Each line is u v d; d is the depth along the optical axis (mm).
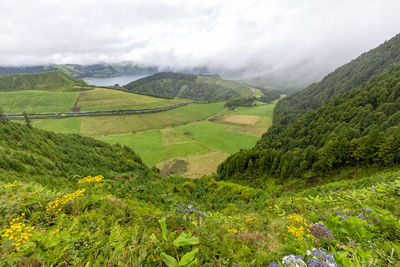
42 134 46000
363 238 3100
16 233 2885
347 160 46438
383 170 40625
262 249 3211
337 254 2186
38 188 7156
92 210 5281
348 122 74875
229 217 7754
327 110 90688
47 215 4707
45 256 2635
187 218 4230
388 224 3662
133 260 2270
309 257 2314
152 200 12492
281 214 7863
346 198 7840
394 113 60688
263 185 54531
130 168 46250
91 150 50406
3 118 39375
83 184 9875
